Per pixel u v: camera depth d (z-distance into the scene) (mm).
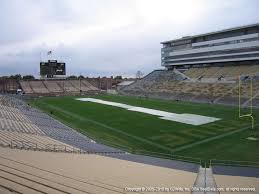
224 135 43250
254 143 38812
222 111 62500
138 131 47625
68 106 78000
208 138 41969
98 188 17719
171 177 22797
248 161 31516
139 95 100312
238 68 94688
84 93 114938
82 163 24844
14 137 33500
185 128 48156
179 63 118938
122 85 130750
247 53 93000
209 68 104750
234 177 25031
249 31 92625
